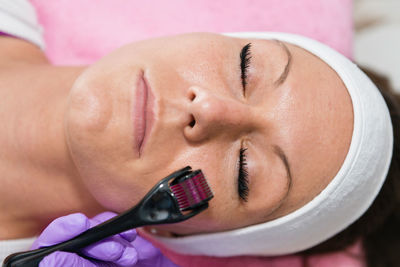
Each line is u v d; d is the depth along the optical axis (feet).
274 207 2.76
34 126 2.85
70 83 3.05
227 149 2.64
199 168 2.55
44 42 4.18
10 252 3.03
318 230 3.12
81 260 2.45
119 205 2.74
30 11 3.92
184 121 2.48
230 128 2.55
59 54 4.23
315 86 2.75
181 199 2.27
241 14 4.41
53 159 2.85
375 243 3.82
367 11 5.52
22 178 2.93
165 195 2.23
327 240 3.58
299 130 2.63
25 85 3.08
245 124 2.58
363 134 2.76
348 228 3.49
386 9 5.44
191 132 2.48
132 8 4.30
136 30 4.27
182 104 2.50
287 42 3.18
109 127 2.46
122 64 2.61
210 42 2.77
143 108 2.49
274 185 2.66
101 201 2.77
